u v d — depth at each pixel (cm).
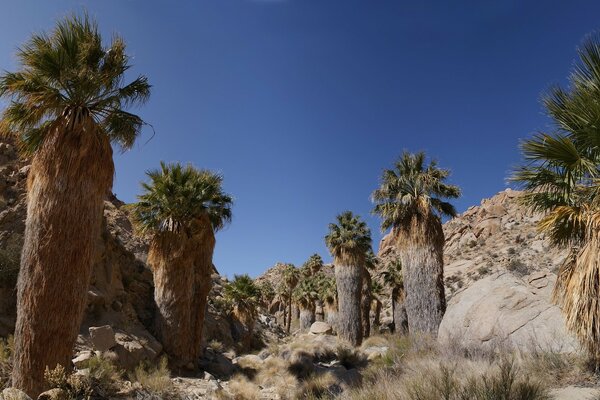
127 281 1967
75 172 995
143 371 1370
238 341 2962
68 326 949
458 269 4997
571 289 661
